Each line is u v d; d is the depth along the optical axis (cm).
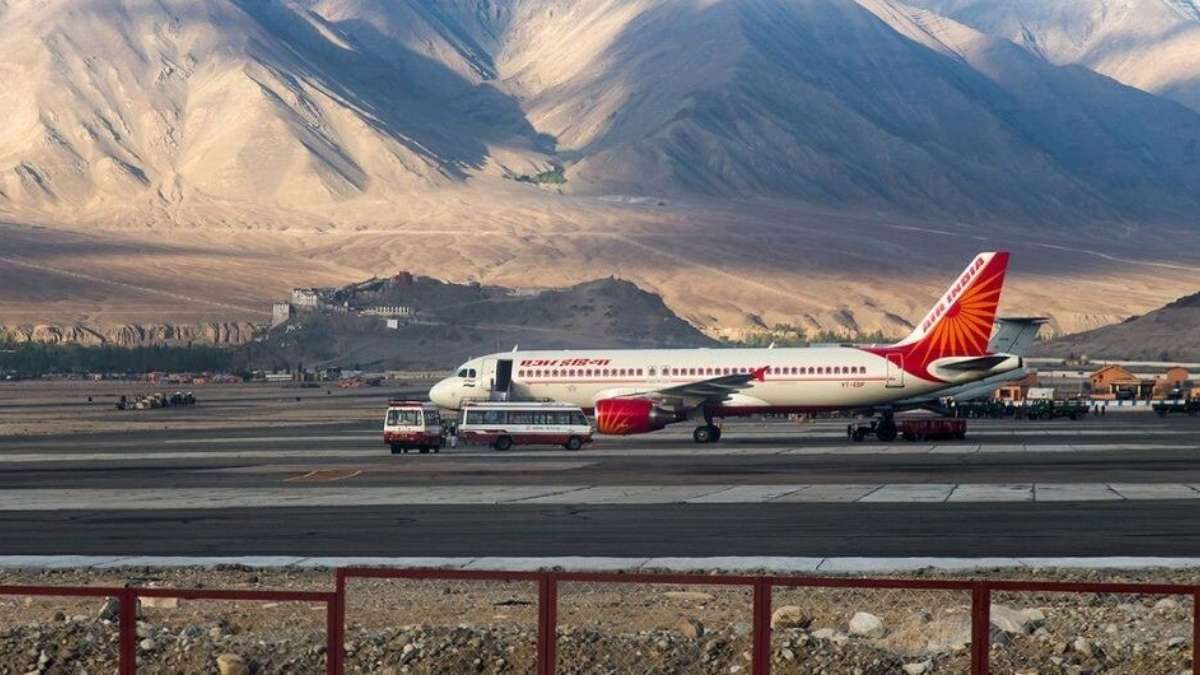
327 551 10494
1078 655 6488
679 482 15650
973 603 5453
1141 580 8800
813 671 6156
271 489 15450
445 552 10338
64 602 8488
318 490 15250
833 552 10100
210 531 11769
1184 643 6575
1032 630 7038
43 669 6362
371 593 8656
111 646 6619
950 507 12850
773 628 7138
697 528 11519
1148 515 12169
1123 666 6347
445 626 7156
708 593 8488
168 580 9262
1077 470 16738
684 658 6303
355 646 6512
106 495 14988
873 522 11806
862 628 6981
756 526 11625
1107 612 7631
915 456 19438
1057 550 10106
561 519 12256
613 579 5553
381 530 11662
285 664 6366
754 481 15688
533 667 6234
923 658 6331
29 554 10550
